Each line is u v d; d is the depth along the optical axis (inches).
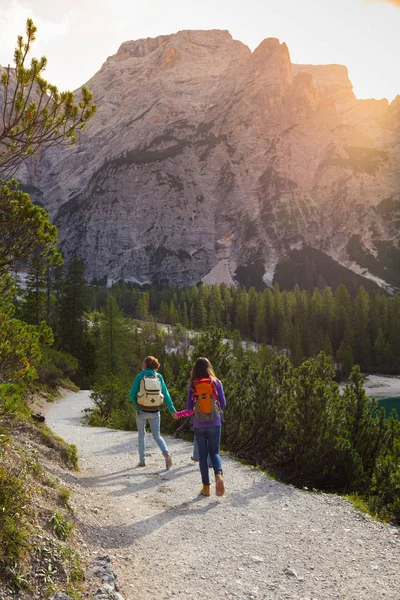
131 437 468.4
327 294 6186.0
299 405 356.8
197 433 257.9
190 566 173.9
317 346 4436.5
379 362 4542.3
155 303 7775.6
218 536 204.4
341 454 353.1
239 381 466.3
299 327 4758.9
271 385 426.0
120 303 7642.7
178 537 201.0
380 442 401.4
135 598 144.6
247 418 419.2
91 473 307.6
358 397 424.2
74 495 230.8
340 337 4953.3
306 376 362.0
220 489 243.1
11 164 219.5
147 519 220.4
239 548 192.2
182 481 289.3
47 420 745.6
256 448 412.5
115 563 164.4
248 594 153.5
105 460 351.9
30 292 2033.7
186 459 351.6
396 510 269.4
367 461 398.3
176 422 481.4
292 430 358.3
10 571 128.0
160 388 318.3
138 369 2500.0
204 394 256.1
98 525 199.9
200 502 250.2
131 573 161.3
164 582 159.9
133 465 332.8
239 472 318.7
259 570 171.9
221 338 494.0
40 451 275.3
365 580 164.4
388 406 2979.8
